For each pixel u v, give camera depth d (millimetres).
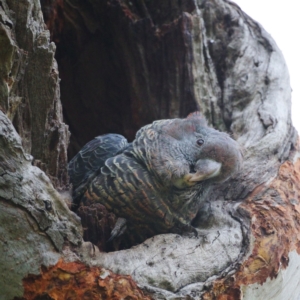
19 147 5957
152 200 7500
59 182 7664
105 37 11234
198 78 10523
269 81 10586
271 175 8578
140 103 11000
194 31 10648
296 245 7777
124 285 6223
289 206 8094
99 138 8844
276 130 9398
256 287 7051
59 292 5949
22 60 6711
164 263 6750
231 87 10641
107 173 7637
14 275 5840
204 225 7957
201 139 7801
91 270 6141
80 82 11594
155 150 7660
